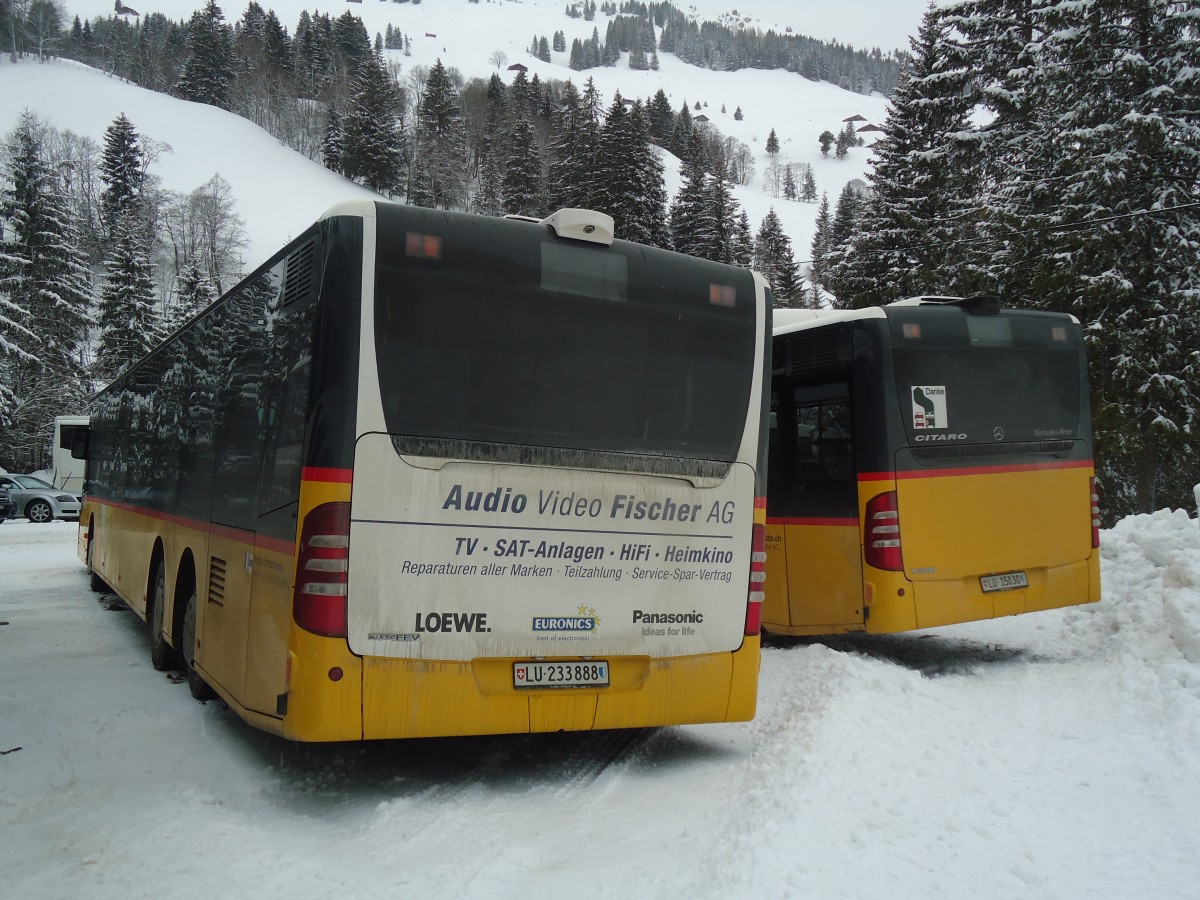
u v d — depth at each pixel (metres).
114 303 55.75
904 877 3.77
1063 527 8.71
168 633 7.83
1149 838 4.17
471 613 4.93
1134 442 19.66
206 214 100.62
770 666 8.09
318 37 181.25
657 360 5.50
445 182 124.06
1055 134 21.98
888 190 32.34
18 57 168.50
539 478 5.11
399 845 4.38
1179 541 9.36
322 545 4.65
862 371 8.22
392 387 4.80
